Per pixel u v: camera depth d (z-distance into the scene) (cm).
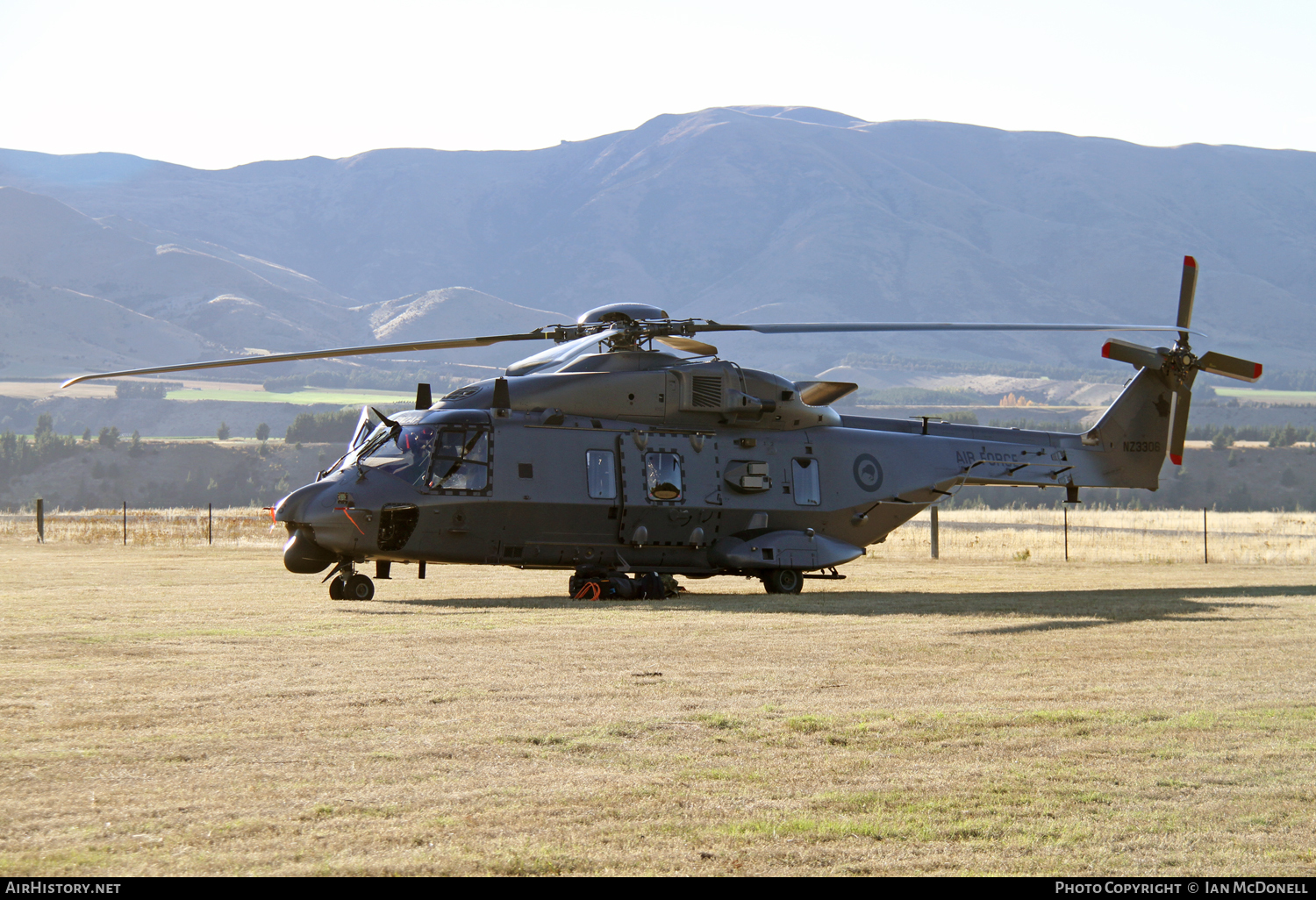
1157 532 8125
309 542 3150
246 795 1100
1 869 896
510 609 2856
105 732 1352
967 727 1411
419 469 3200
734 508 3566
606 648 2077
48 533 7194
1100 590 3628
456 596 3284
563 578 4066
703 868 928
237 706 1510
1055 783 1167
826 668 1858
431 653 2014
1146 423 4316
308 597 3177
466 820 1035
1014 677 1769
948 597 3309
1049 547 6506
